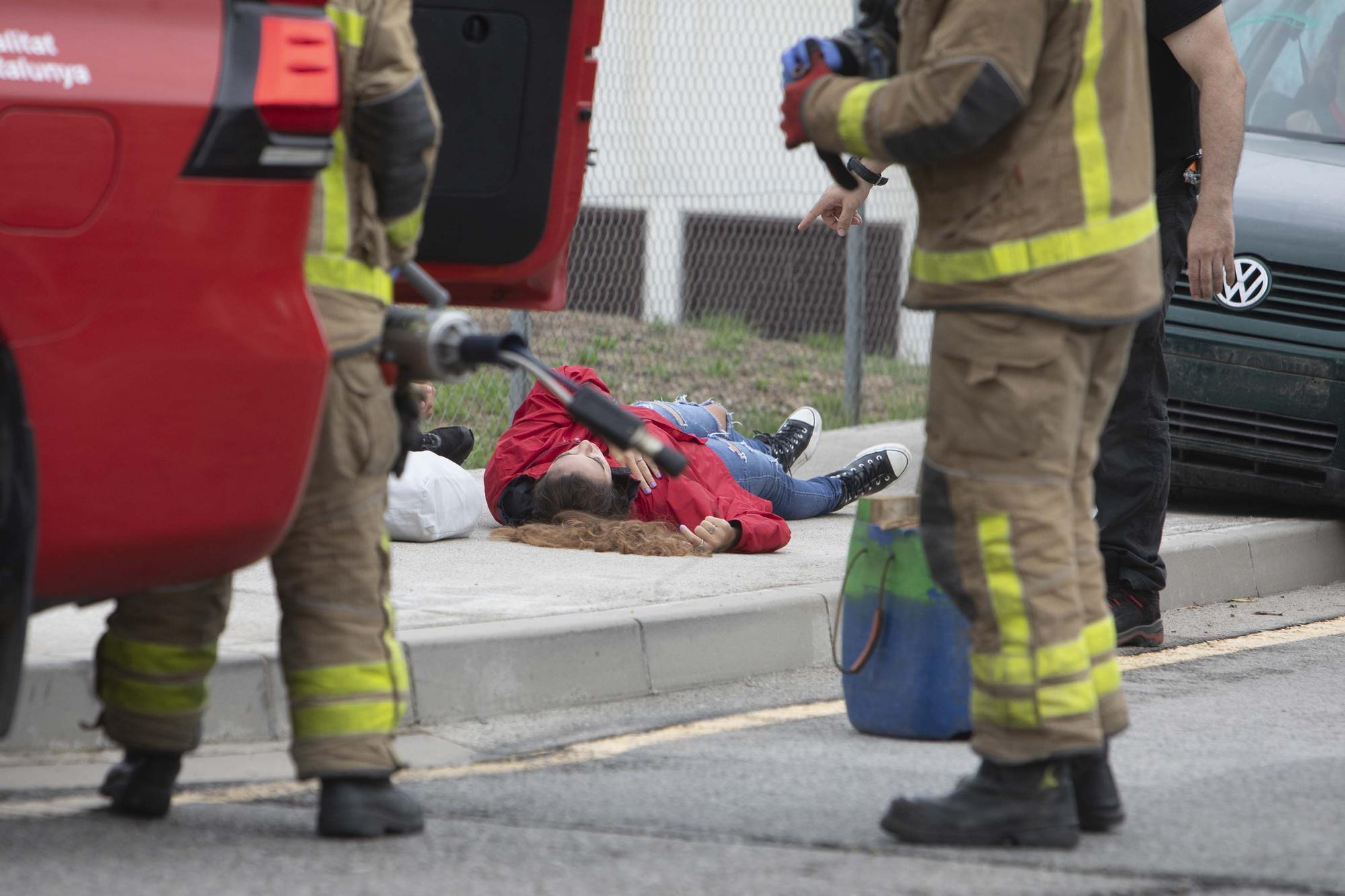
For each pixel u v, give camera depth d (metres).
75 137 11.84
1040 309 13.36
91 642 17.73
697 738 18.33
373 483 14.01
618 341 45.47
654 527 26.23
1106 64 13.59
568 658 19.72
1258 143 33.34
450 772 16.72
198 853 13.48
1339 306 29.80
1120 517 23.47
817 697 20.55
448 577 23.27
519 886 12.77
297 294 12.66
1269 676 22.12
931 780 16.53
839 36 14.27
